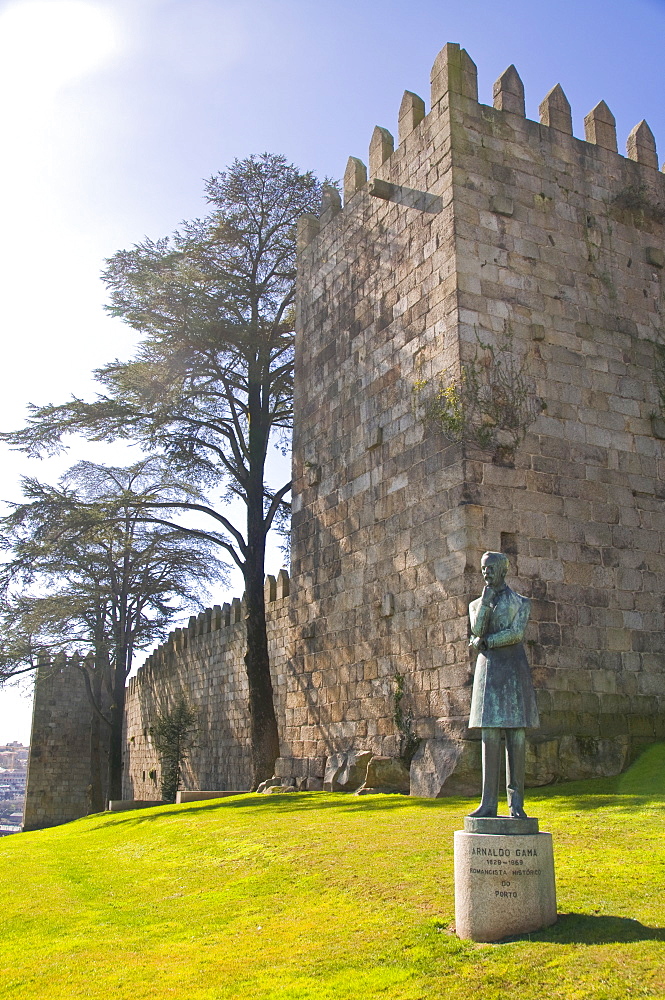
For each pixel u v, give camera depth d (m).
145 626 45.53
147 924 11.15
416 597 19.88
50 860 18.83
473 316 19.59
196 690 44.75
